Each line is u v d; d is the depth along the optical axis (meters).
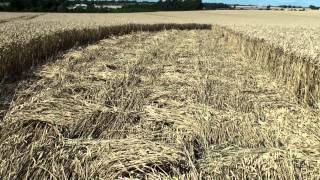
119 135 7.36
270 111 9.16
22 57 13.81
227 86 11.66
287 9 124.81
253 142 7.05
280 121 8.25
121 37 27.56
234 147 6.70
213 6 129.38
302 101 10.52
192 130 7.46
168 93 10.23
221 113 8.53
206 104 9.46
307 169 5.82
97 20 40.78
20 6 86.69
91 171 5.75
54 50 18.27
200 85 11.32
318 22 58.91
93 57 16.69
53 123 7.50
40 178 5.64
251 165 5.91
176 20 58.88
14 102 9.02
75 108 8.48
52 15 61.72
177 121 7.88
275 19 69.38
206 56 18.05
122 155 6.11
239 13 91.19
